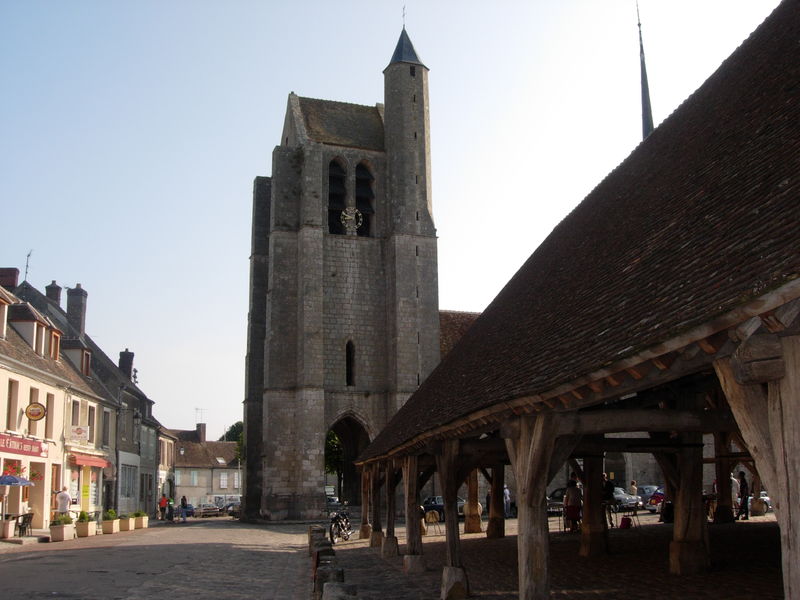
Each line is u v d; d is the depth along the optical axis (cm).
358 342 4525
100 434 4028
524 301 1525
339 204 4741
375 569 1772
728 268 625
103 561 1886
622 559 1642
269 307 4425
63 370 3544
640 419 925
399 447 1566
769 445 504
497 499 2483
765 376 486
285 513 4200
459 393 1302
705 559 1359
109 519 3147
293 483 4238
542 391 765
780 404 488
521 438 897
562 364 792
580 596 1188
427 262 4600
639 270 901
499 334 1488
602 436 1351
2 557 1995
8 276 4459
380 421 4481
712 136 1145
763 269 540
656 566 1495
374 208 4738
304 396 4231
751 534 2025
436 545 2288
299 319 4384
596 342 762
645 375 645
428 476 1873
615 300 875
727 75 1329
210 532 3347
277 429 4269
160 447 6156
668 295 705
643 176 1389
